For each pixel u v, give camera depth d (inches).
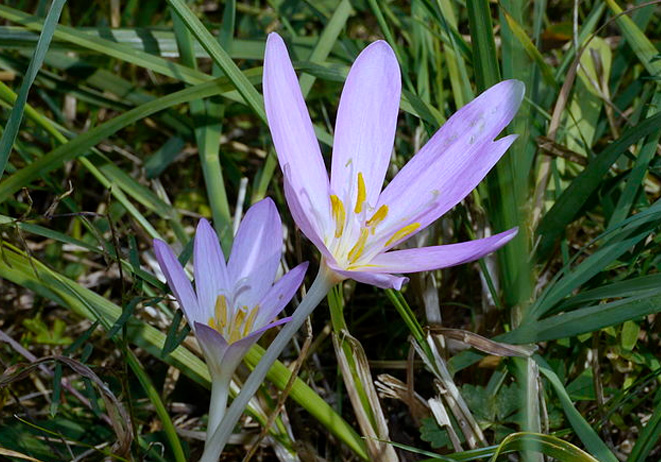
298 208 12.4
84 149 16.2
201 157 17.9
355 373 15.2
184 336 14.1
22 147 18.0
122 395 16.9
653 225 15.4
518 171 15.5
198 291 13.3
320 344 18.3
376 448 14.9
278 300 13.3
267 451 17.0
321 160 13.5
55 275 15.4
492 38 15.3
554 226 16.3
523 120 15.5
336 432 15.0
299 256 16.6
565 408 14.5
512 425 15.5
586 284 16.5
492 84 15.6
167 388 18.0
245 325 13.2
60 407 17.0
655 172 17.7
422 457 16.6
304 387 15.0
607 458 14.1
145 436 16.0
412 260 13.1
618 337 15.9
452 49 18.2
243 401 13.1
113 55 17.2
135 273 14.8
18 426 15.9
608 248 15.4
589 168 15.7
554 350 16.4
